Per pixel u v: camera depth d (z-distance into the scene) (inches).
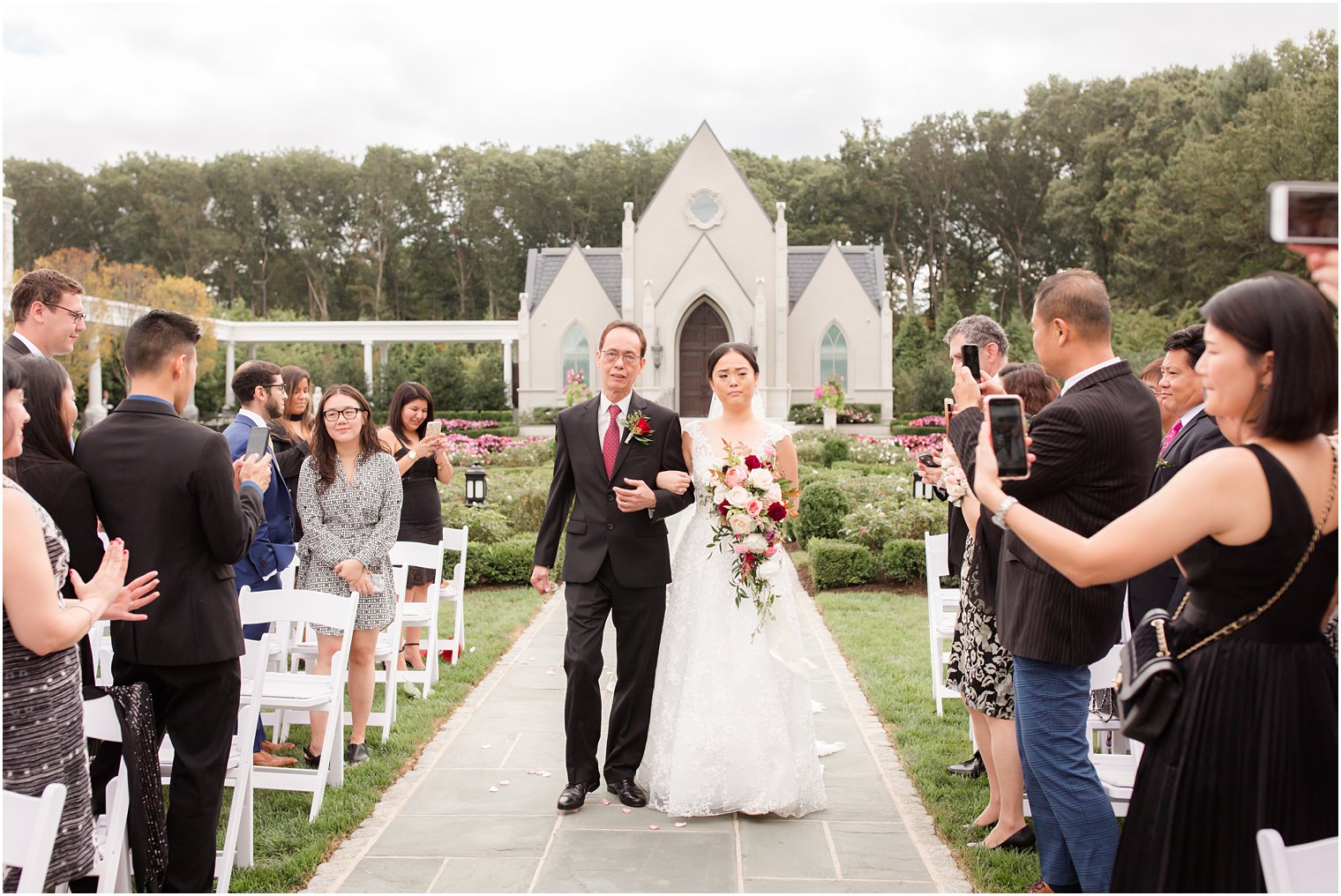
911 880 143.9
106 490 134.0
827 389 1268.5
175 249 2620.6
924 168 2365.9
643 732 178.9
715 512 173.6
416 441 290.7
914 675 268.1
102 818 130.0
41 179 2480.3
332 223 2765.7
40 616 98.3
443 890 140.7
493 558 415.2
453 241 2755.9
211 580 137.7
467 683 263.3
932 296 2459.4
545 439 1039.0
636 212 2662.4
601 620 177.6
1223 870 87.3
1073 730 132.7
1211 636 89.1
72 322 173.2
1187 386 162.6
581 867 148.2
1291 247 75.0
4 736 100.4
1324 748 86.0
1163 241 1609.3
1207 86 1688.0
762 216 1369.3
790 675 173.8
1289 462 85.3
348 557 198.5
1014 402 99.3
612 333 180.9
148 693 124.6
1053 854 136.6
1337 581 86.0
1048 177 2304.4
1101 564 88.7
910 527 415.5
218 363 1596.9
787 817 169.9
